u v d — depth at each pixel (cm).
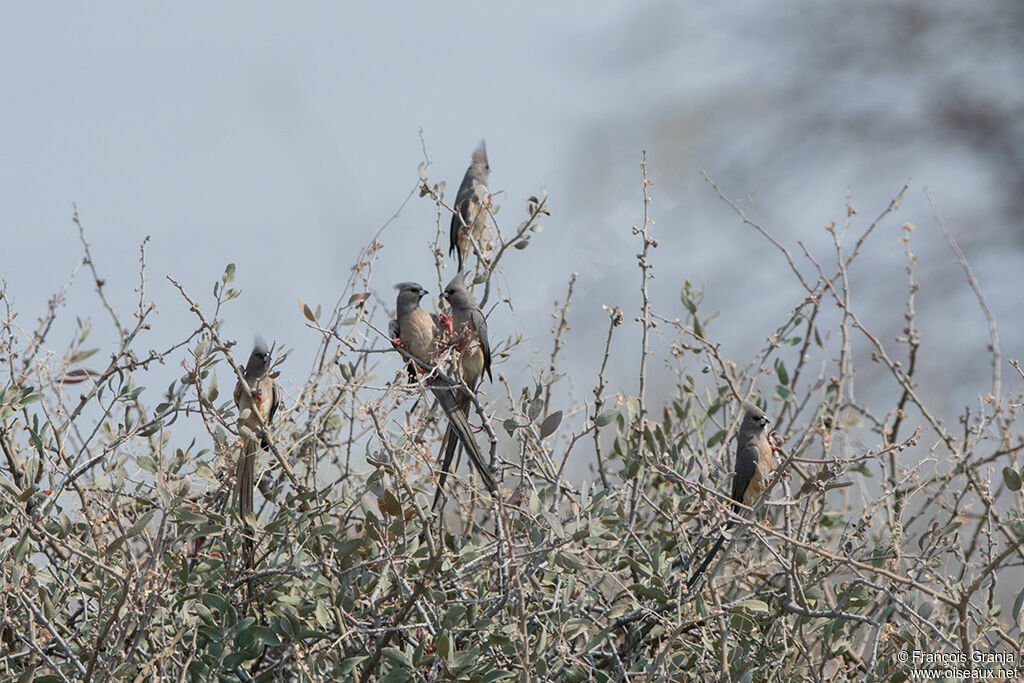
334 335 1026
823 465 1012
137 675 937
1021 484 962
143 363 1020
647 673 962
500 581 959
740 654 948
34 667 894
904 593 1034
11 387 997
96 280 1141
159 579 895
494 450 1059
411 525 996
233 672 971
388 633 933
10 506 942
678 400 1252
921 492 1194
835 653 971
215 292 1007
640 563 1035
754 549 1196
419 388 1039
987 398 1092
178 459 984
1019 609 944
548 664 951
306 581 995
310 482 1073
